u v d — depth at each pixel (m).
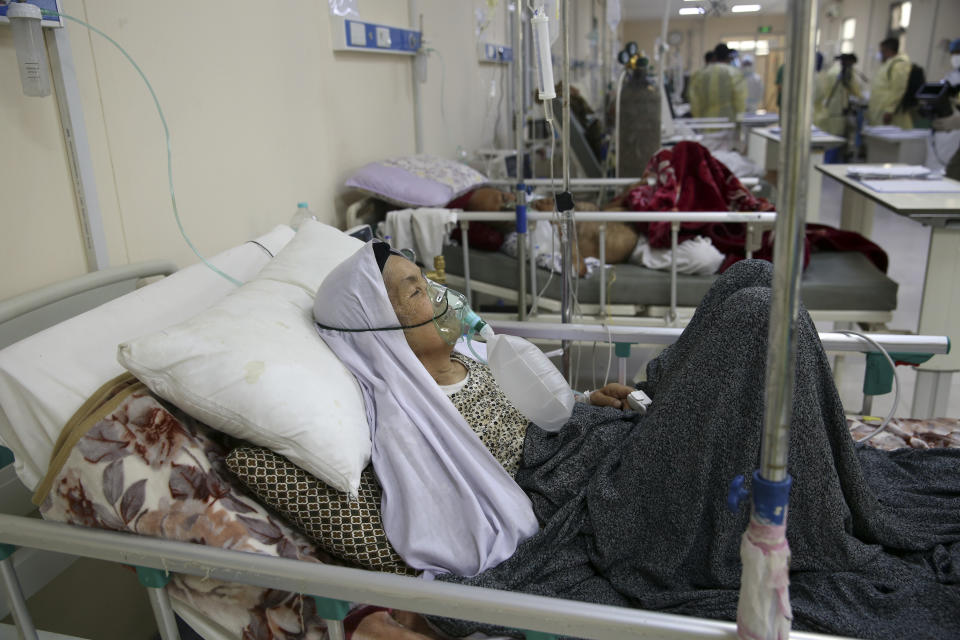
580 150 4.16
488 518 1.29
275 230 1.99
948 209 2.65
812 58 0.65
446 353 1.49
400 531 1.23
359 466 1.22
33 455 1.18
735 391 1.19
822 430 1.20
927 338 1.79
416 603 0.97
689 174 3.21
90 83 1.61
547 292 2.92
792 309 0.70
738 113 7.14
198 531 1.10
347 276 1.38
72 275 1.58
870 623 1.10
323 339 1.41
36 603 1.47
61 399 1.17
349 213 2.82
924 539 1.28
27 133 1.46
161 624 1.12
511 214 2.73
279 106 2.43
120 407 1.14
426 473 1.28
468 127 4.84
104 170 1.66
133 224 1.76
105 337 1.29
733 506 0.82
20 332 1.39
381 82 3.34
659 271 2.98
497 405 1.50
